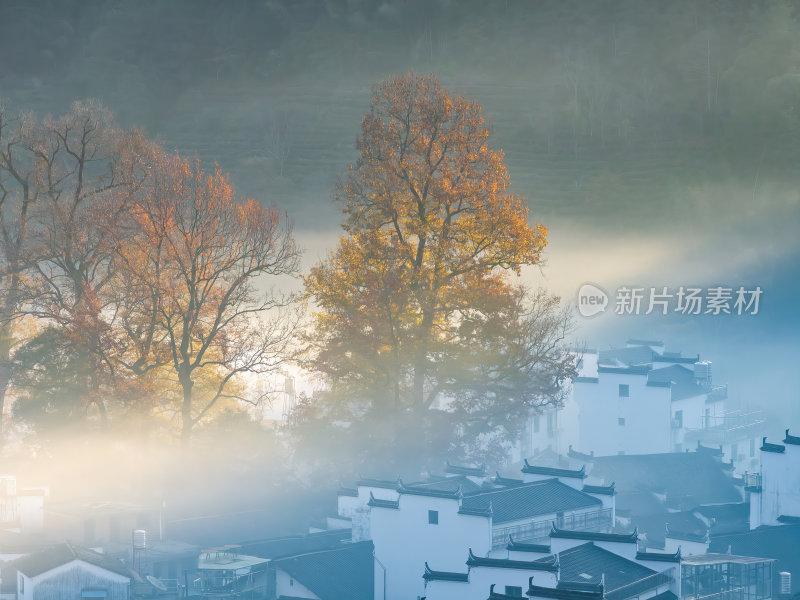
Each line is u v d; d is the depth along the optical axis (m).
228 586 104.19
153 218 134.88
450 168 140.38
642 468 156.00
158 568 110.12
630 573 88.69
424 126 140.25
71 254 138.38
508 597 80.88
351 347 134.50
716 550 111.31
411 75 143.50
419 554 104.44
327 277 140.00
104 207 136.88
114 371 132.50
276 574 105.50
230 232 140.62
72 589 94.00
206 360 140.62
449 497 103.44
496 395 137.88
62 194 148.62
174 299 134.88
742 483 153.88
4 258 140.25
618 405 190.00
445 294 137.62
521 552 94.88
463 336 138.00
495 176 139.62
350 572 106.06
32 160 150.12
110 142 145.88
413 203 140.38
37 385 130.75
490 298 136.00
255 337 143.12
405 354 135.75
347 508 123.19
